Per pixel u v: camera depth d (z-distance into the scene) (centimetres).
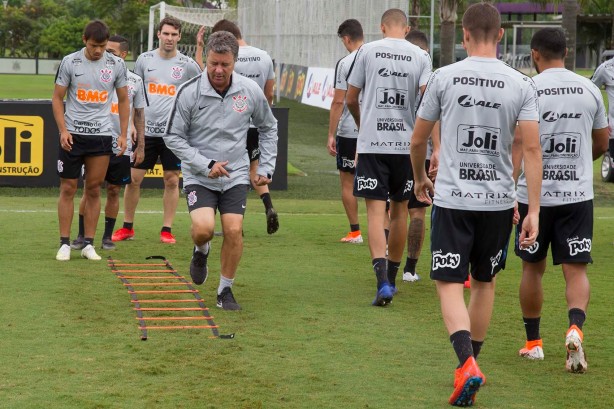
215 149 798
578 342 636
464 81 583
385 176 863
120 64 1035
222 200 813
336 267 1051
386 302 848
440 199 588
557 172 679
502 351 709
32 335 714
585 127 682
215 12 6269
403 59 860
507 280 999
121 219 1391
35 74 8912
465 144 583
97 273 972
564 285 975
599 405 577
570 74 688
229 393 581
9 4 11288
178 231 1292
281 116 1848
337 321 789
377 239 859
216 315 802
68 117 1022
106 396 570
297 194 1823
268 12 5206
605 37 6756
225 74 776
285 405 561
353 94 874
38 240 1172
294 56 4500
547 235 684
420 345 716
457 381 561
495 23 589
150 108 1182
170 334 728
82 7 11356
